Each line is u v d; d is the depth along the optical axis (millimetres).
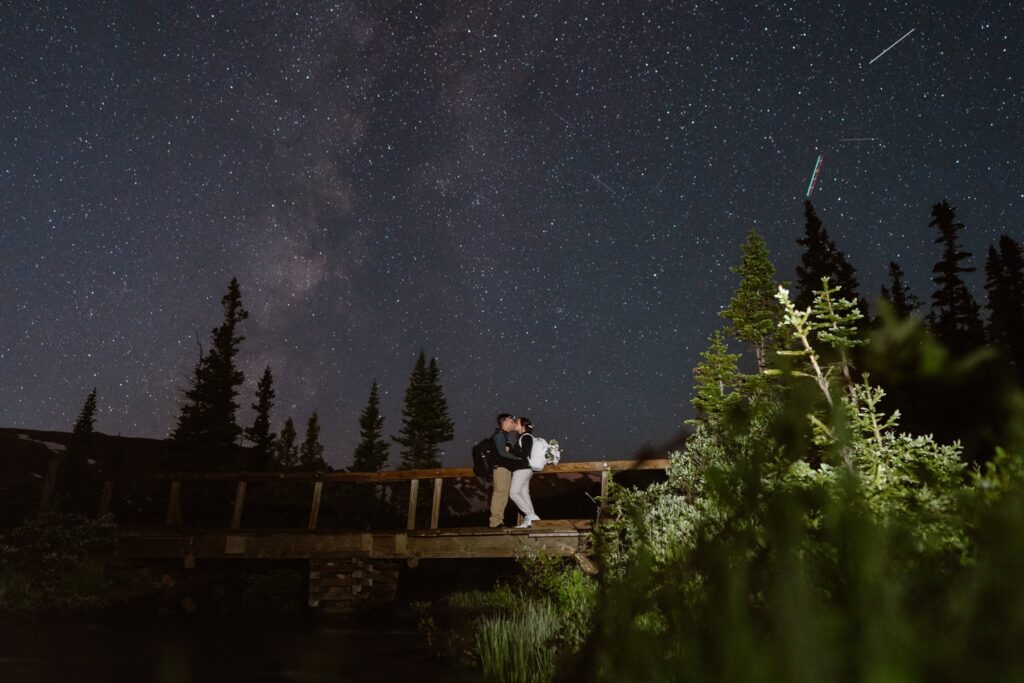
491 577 17766
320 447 53031
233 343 29625
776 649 1032
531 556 9078
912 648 931
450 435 40875
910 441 2883
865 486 2031
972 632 929
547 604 7688
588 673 1465
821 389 1569
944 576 1048
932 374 1174
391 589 13352
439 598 15594
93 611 11414
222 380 28875
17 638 8336
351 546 12047
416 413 41000
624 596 1322
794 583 1053
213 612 13023
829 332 2557
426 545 11492
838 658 974
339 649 7863
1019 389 1090
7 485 29406
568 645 4801
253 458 35375
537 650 5660
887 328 1206
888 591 995
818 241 22875
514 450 10844
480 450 11055
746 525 1142
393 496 28281
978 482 1216
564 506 18609
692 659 1118
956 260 22984
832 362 2346
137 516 20406
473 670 5887
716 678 1083
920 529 1167
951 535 1155
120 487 23828
